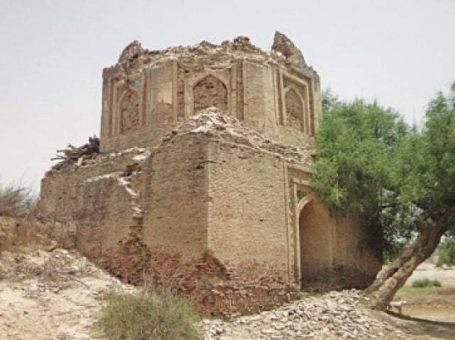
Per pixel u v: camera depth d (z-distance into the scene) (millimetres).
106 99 19625
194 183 12875
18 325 9711
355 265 17719
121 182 15000
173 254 12922
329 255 16828
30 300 11133
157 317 9930
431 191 15188
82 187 16703
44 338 9430
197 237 12438
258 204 13961
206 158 12766
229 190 13141
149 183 14242
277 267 14109
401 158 15719
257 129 16859
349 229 17859
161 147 14172
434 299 26984
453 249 18500
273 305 13617
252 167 14047
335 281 16594
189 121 14461
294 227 15328
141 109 17938
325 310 13758
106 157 17188
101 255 15008
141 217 14219
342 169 16859
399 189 16047
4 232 14219
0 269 12734
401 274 15797
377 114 19938
